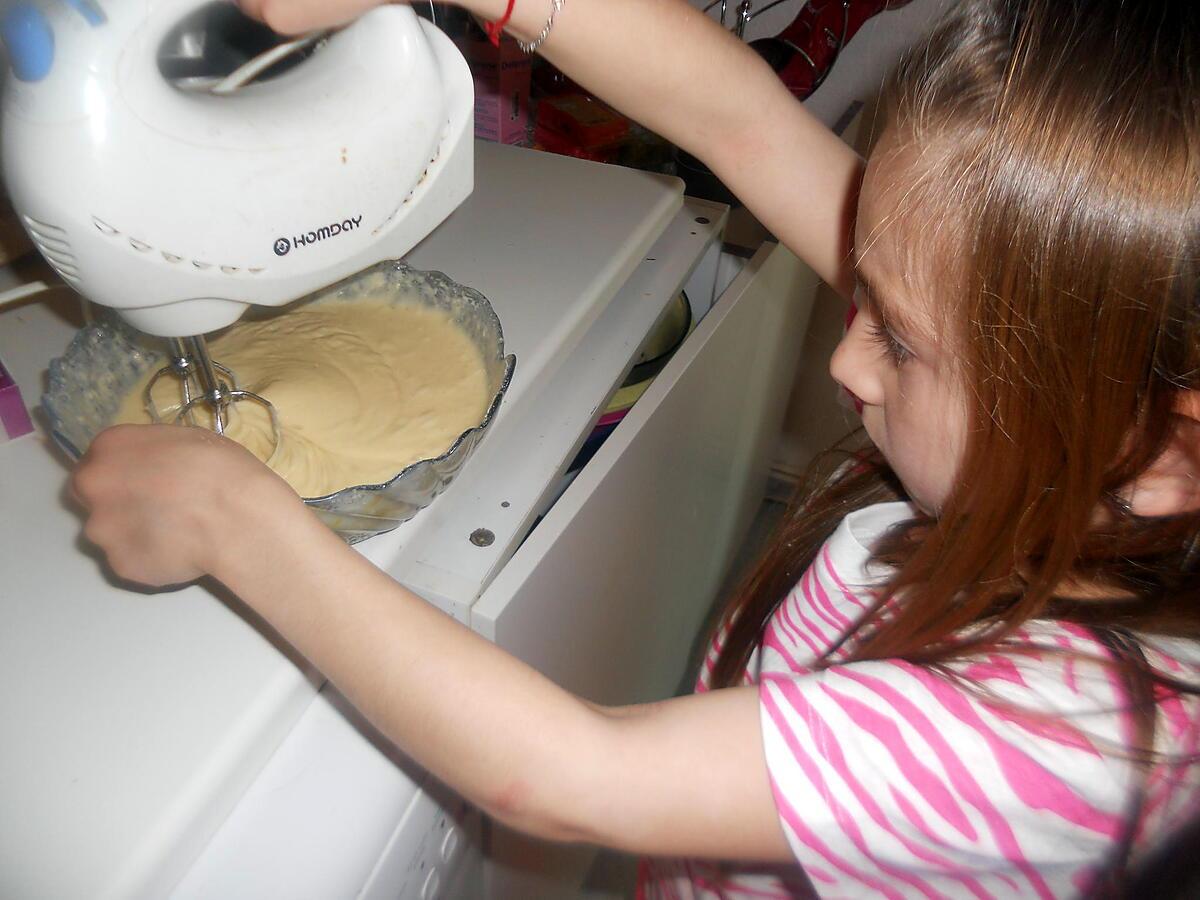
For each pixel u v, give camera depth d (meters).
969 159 0.33
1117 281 0.31
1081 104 0.30
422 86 0.38
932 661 0.39
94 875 0.32
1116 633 0.39
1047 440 0.36
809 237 0.61
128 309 0.37
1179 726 0.37
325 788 0.40
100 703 0.37
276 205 0.36
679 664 1.27
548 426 0.58
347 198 0.38
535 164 0.80
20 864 0.32
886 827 0.37
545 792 0.36
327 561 0.37
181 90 0.35
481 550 0.50
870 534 0.58
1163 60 0.29
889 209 0.36
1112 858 0.37
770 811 0.37
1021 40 0.31
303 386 0.54
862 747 0.37
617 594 0.76
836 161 0.59
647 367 0.82
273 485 0.38
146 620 0.41
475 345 0.58
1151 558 0.42
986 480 0.38
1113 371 0.33
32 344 0.56
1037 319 0.33
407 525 0.48
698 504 1.01
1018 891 0.38
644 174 0.80
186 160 0.33
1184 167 0.29
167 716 0.37
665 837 0.37
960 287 0.35
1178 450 0.36
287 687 0.39
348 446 0.51
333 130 0.36
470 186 0.45
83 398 0.49
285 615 0.36
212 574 0.38
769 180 0.60
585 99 0.97
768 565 0.70
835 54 1.01
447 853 0.52
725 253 0.99
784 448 1.58
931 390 0.39
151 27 0.31
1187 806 0.36
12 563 0.43
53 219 0.32
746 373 1.01
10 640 0.39
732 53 0.57
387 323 0.60
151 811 0.34
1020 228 0.32
